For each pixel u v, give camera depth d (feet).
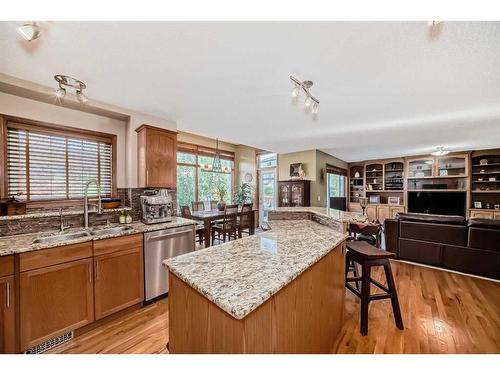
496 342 5.83
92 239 6.48
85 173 8.91
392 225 12.34
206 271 3.56
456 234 10.57
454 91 7.49
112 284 6.90
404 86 7.11
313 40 4.89
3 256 5.12
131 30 4.55
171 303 3.88
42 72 6.28
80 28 4.48
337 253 5.75
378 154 21.94
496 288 8.92
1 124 7.02
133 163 9.47
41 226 7.23
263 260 4.05
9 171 7.22
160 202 9.09
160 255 8.18
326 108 9.08
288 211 9.03
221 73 6.33
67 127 8.36
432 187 22.50
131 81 6.79
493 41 4.86
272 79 6.67
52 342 5.79
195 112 9.56
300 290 3.86
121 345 5.89
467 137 14.46
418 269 11.01
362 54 5.42
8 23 4.32
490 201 20.20
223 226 14.74
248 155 23.63
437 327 6.47
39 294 5.57
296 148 18.28
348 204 27.09
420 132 13.00
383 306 7.68
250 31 4.60
